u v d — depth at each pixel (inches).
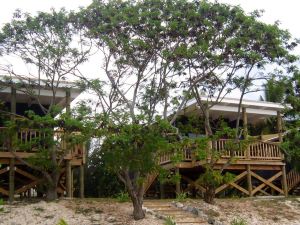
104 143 537.6
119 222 571.8
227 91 719.1
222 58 644.7
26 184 775.7
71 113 589.3
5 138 627.8
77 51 657.0
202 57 636.1
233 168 831.1
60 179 783.7
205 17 619.2
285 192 866.1
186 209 655.1
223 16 618.2
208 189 701.9
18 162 697.0
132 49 609.3
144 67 633.6
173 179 571.8
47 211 599.2
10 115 673.6
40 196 825.5
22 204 629.0
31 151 698.2
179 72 653.9
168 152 600.7
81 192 733.9
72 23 643.5
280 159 872.9
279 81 691.4
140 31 608.7
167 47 620.4
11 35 637.9
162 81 641.6
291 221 654.5
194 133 824.9
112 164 541.6
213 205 691.4
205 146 635.5
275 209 707.4
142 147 534.3
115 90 636.7
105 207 636.1
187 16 606.5
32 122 596.7
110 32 616.4
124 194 700.0
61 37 647.8
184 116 858.8
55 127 616.4
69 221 566.3
